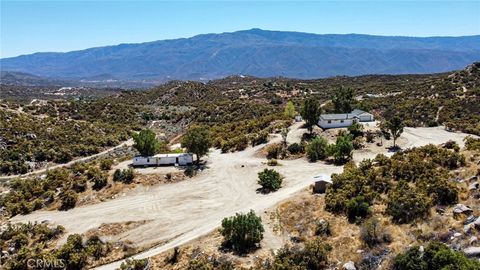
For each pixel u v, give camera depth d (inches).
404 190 1594.5
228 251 1521.9
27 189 2384.4
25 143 3501.5
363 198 1619.1
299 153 2701.8
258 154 2778.1
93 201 2177.7
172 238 1724.9
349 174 1899.6
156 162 2593.5
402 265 1152.8
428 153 2007.9
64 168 2913.4
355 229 1491.1
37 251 1711.4
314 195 1883.6
